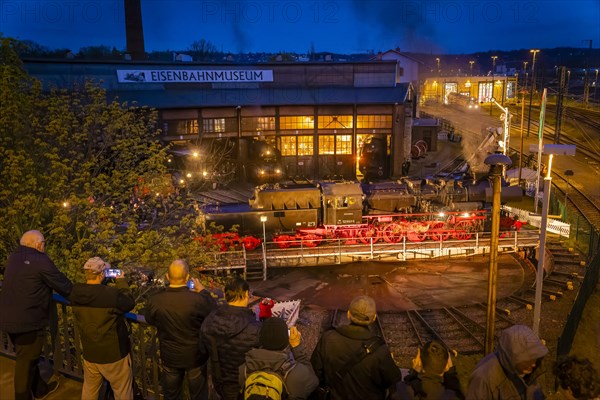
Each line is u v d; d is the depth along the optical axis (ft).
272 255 91.81
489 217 102.12
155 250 58.49
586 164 182.80
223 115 146.61
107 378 19.11
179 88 148.05
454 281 88.94
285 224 96.32
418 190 103.35
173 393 18.49
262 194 94.89
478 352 63.46
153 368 20.62
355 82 159.53
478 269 94.48
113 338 18.69
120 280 19.56
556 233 107.45
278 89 155.43
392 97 152.97
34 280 19.26
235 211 94.68
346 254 94.94
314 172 156.25
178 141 140.67
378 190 101.60
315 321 73.51
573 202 135.95
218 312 16.49
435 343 14.42
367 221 100.01
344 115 153.38
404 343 66.59
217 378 16.43
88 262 18.33
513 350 13.08
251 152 149.07
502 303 78.95
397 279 90.33
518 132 252.62
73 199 52.19
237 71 152.35
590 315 71.10
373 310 15.07
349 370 14.62
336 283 88.94
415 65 233.35
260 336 14.98
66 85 132.98
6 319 19.15
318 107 152.25
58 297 22.57
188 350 17.90
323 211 98.02
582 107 338.54
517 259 99.96
